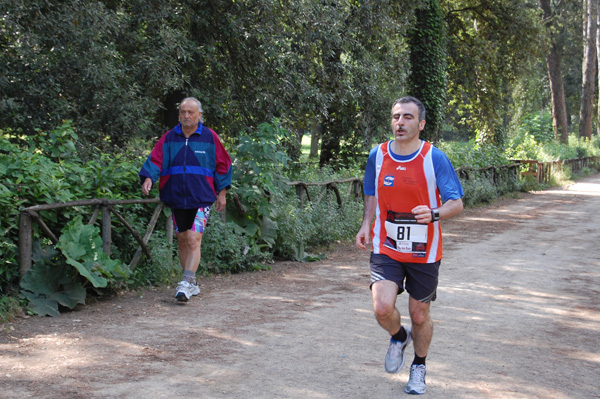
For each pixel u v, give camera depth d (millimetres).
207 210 6098
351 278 7402
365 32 15633
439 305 6082
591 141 39969
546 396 3734
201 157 5969
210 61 12430
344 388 3791
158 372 3988
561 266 8391
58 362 4121
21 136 9328
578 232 12023
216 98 12508
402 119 3545
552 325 5449
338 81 14531
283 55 12594
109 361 4180
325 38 12984
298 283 7051
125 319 5273
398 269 3627
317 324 5289
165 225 7047
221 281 7020
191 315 5488
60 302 5355
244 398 3586
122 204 6258
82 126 9883
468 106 25562
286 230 8492
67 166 6270
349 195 11141
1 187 5199
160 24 11195
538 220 14086
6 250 5312
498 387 3871
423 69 18938
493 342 4879
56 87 9531
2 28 8820
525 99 41406
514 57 24438
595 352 4684
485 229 12422
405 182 3568
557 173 27578
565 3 36031
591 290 6930
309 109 13180
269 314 5594
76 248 5535
